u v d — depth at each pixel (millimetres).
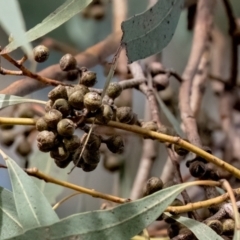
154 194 435
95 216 419
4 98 459
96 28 843
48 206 426
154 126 481
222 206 460
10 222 433
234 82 720
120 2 685
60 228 410
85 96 436
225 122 718
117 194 661
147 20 445
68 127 434
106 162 655
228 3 679
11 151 714
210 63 802
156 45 452
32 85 558
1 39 798
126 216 426
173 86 831
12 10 385
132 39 437
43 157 583
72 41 828
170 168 604
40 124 439
